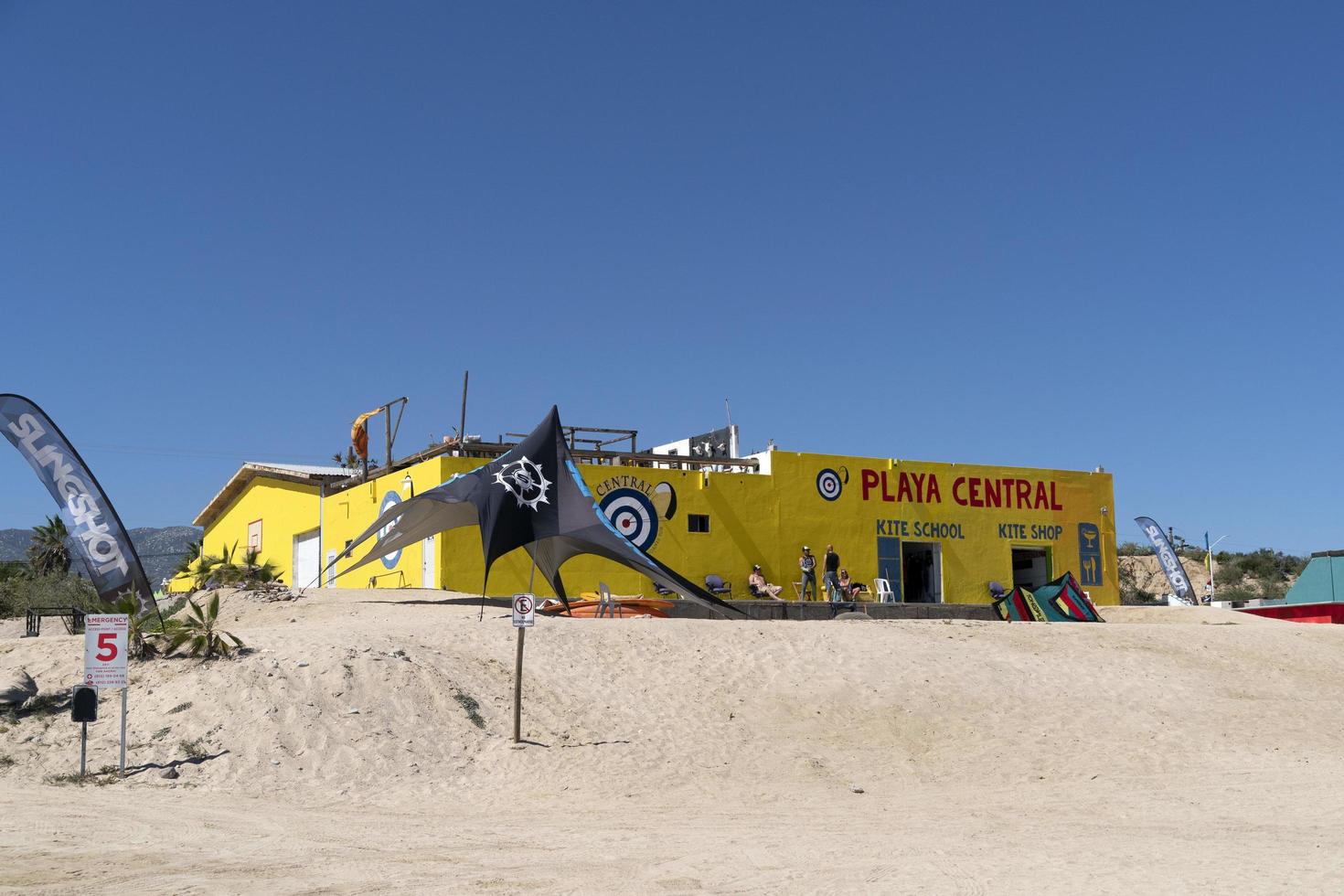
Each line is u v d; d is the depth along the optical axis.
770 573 33.44
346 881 8.36
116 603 18.52
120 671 13.26
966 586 36.41
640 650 19.38
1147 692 20.44
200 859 9.07
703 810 12.91
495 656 18.03
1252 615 37.34
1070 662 21.78
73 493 19.41
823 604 29.41
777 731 16.73
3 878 8.05
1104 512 39.28
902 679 19.41
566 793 13.54
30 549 61.94
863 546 34.91
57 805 11.38
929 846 10.88
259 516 41.34
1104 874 9.59
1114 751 17.11
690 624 21.33
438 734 15.02
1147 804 13.94
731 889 8.60
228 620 23.56
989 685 19.72
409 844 10.22
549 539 23.84
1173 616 36.31
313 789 13.11
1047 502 38.25
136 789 12.61
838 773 15.25
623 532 31.55
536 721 16.00
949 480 36.66
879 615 30.66
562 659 18.38
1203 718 19.34
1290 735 18.81
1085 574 38.56
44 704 14.93
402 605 24.81
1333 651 25.33
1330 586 38.34
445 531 28.69
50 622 27.72
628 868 9.30
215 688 15.17
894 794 14.41
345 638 17.44
